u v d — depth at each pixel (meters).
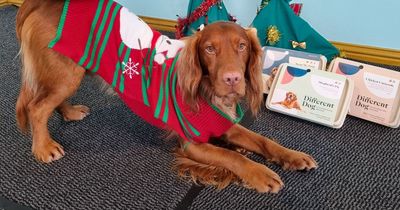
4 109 2.13
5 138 1.90
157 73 1.56
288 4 2.35
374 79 1.98
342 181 1.59
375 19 2.53
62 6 1.59
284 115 2.07
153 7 3.20
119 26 1.60
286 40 2.39
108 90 1.92
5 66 2.57
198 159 1.63
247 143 1.74
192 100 1.48
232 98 1.51
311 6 2.68
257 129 1.96
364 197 1.51
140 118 2.07
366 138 1.87
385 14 2.48
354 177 1.62
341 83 1.94
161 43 1.62
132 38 1.60
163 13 3.19
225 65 1.34
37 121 1.71
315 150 1.79
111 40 1.59
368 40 2.63
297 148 1.81
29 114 1.72
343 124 1.98
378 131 1.92
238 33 1.38
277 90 2.06
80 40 1.57
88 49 1.58
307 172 1.64
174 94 1.52
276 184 1.51
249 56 1.48
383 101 1.94
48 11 1.60
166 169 1.70
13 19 3.40
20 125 1.82
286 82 2.05
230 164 1.57
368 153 1.76
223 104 1.54
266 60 2.25
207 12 2.22
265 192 1.53
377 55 2.62
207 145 1.62
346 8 2.58
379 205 1.47
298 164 1.61
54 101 1.71
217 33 1.37
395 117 1.90
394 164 1.68
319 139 1.87
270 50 2.27
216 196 1.54
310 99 1.97
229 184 1.59
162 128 1.85
